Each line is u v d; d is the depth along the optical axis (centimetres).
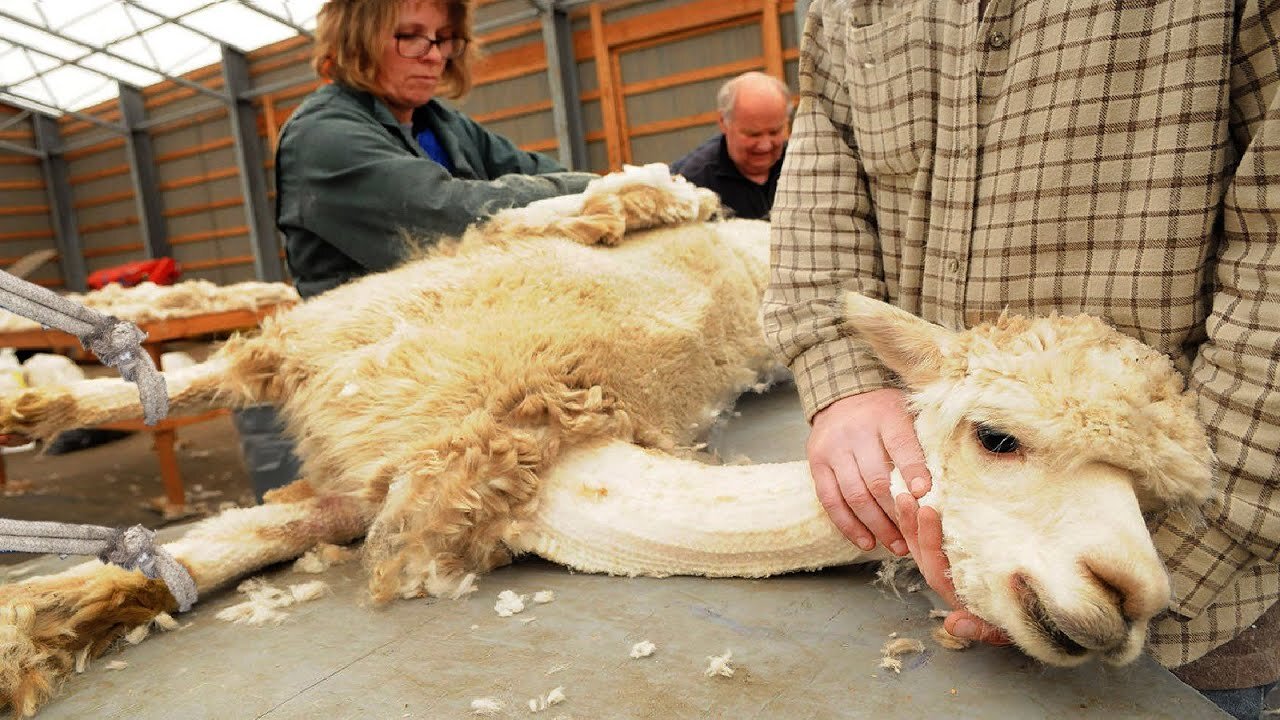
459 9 305
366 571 172
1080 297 119
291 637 144
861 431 130
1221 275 109
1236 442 103
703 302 233
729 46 1162
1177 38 107
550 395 172
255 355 191
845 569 153
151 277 1345
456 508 156
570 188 272
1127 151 112
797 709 110
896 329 125
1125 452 101
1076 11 114
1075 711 105
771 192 520
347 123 255
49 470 644
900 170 142
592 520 160
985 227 127
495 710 115
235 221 1748
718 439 243
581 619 141
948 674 115
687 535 152
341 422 181
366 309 194
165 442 517
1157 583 97
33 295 141
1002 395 108
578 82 1276
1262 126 101
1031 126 119
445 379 175
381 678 127
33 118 1955
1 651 128
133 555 145
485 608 150
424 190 244
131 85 1756
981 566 109
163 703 125
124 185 1900
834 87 157
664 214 249
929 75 133
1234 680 129
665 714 111
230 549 168
